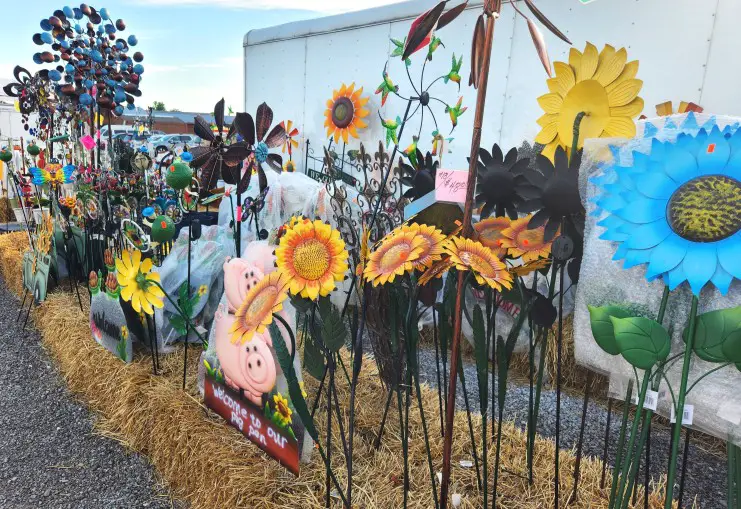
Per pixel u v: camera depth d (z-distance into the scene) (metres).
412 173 2.13
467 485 1.69
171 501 1.98
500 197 1.50
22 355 3.31
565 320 2.85
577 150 1.31
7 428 2.49
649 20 2.60
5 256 4.72
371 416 2.08
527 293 1.50
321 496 1.61
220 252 2.79
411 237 1.29
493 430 1.92
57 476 2.14
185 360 2.26
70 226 3.62
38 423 2.54
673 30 2.52
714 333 1.00
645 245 1.07
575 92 1.37
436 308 1.62
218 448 1.82
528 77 3.10
